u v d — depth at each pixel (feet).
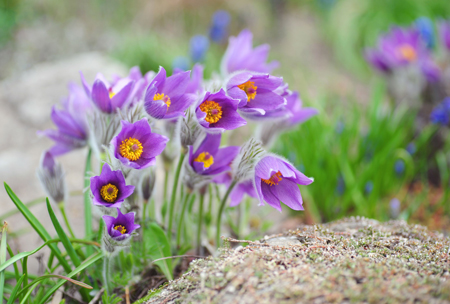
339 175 4.45
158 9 9.33
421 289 2.84
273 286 2.88
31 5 8.47
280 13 10.32
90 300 3.36
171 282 3.14
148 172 3.30
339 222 3.53
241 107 3.18
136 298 3.38
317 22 10.28
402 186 4.85
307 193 4.41
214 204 3.89
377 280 2.87
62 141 3.53
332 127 5.01
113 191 3.10
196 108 3.13
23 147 4.69
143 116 3.17
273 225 4.27
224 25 8.05
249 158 3.19
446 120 4.74
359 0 9.87
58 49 7.71
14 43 7.68
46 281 3.37
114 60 6.98
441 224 4.33
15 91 5.42
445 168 4.85
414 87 5.54
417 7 9.12
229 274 2.94
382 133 4.84
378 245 3.18
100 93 3.21
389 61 5.78
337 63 9.00
